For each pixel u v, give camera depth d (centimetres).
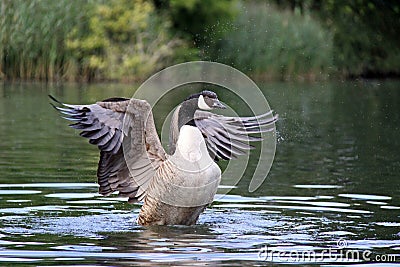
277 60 3766
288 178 1402
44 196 1218
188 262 848
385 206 1159
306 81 3741
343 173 1449
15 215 1087
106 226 1037
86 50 3391
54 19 3338
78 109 993
